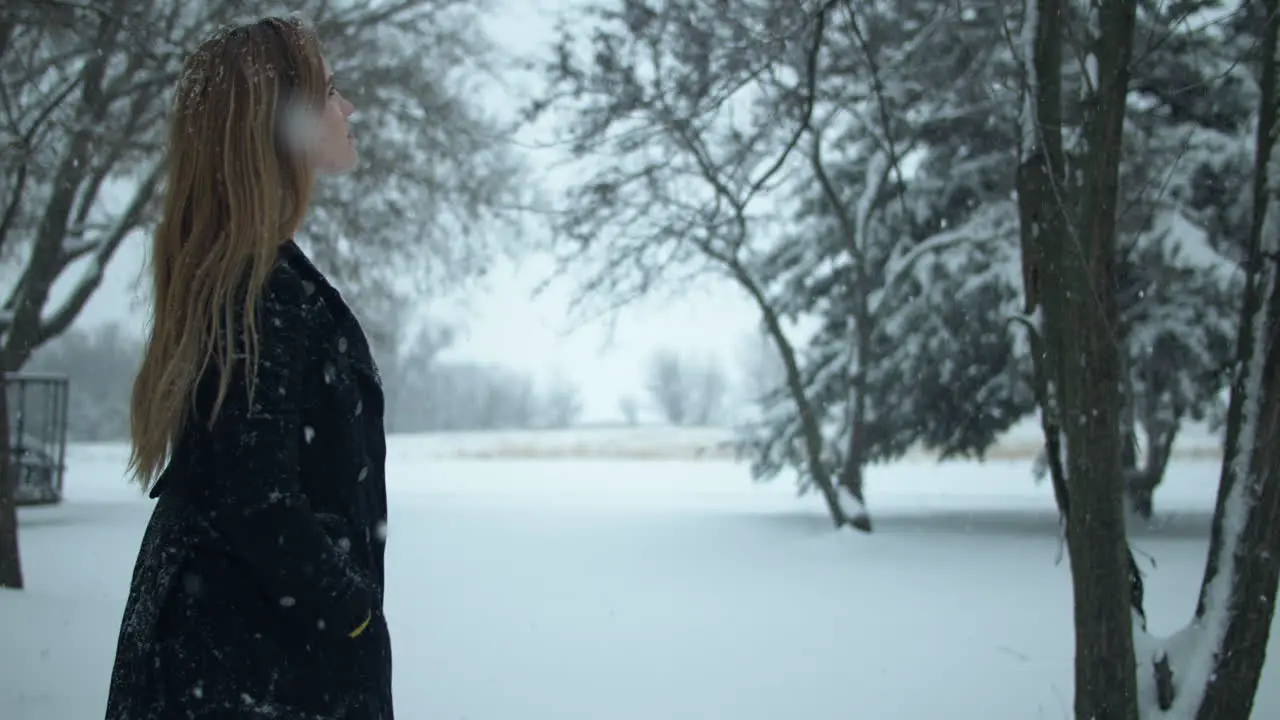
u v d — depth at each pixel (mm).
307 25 2084
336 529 1836
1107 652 3842
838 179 15805
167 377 1769
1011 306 13180
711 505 20797
